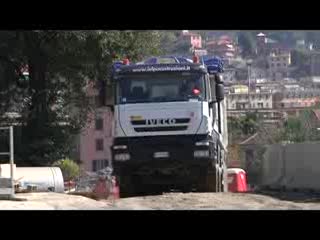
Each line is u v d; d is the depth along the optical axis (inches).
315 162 1781.5
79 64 1925.4
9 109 1983.3
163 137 1214.9
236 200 1071.0
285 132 4515.3
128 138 1221.1
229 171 2071.9
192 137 1214.9
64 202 966.4
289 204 1033.5
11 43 1875.0
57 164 1988.2
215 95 1288.1
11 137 1014.4
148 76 1228.5
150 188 1285.7
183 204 1002.7
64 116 2027.6
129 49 1963.6
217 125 1375.5
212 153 1226.6
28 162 1903.3
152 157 1211.9
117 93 1234.6
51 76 1983.3
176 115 1216.2
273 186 2117.4
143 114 1219.9
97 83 1964.8
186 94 1219.9
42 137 1948.8
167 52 2162.9
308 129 4259.4
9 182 987.9
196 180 1257.4
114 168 1229.7
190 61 1243.8
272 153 2220.7
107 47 1886.1
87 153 6067.9
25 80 1984.5
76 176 2390.5
